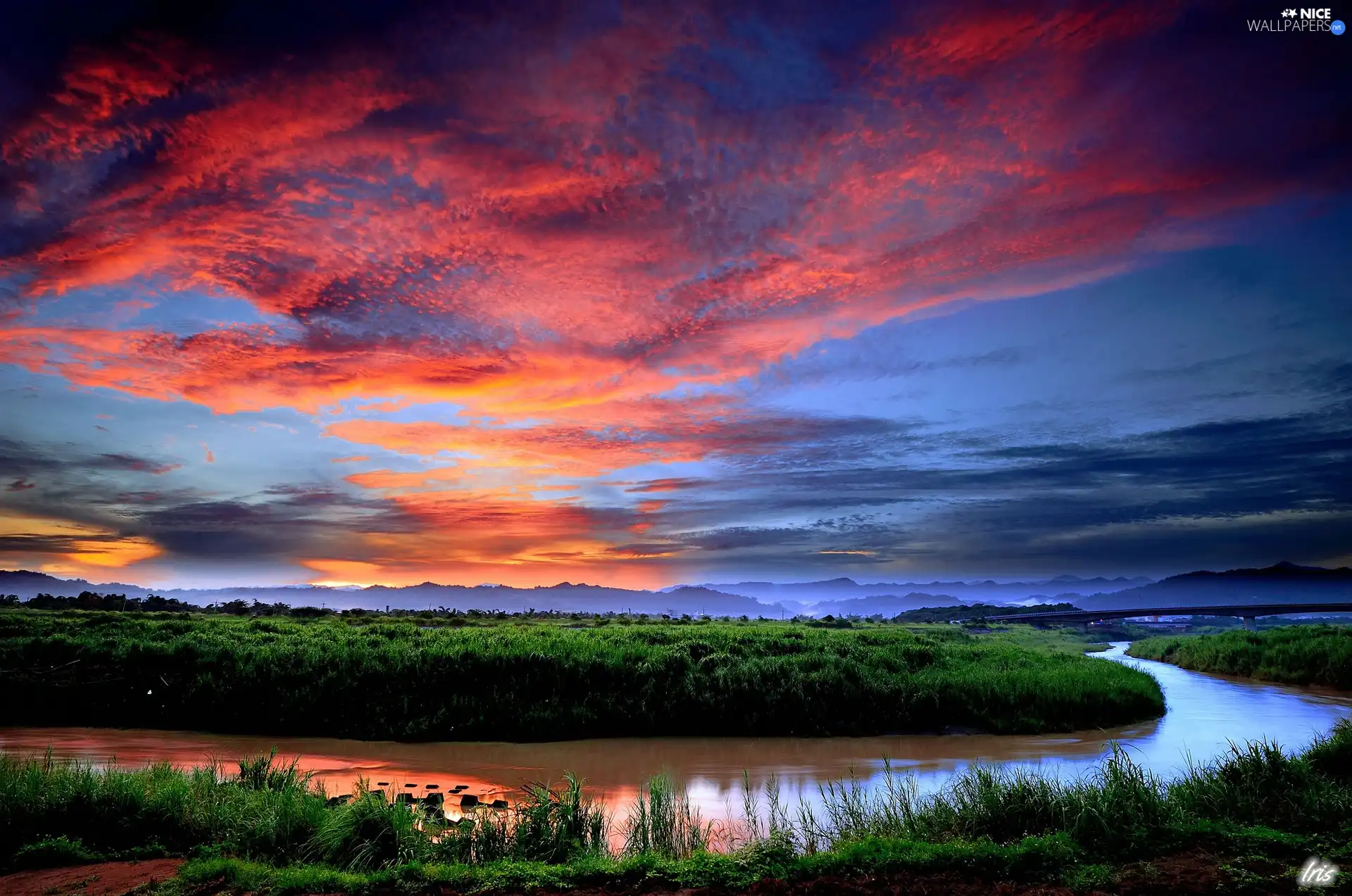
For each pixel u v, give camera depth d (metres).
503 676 21.34
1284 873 7.13
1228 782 9.95
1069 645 58.16
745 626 36.81
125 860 8.67
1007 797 9.55
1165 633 107.81
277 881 7.59
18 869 8.29
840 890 7.11
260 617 39.91
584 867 7.95
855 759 16.81
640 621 55.53
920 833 9.08
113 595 54.31
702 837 9.77
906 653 26.39
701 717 20.11
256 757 16.56
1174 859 7.69
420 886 7.56
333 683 20.86
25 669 22.11
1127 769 9.88
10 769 10.07
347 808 9.25
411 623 37.88
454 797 12.96
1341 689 29.86
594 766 16.09
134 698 20.91
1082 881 7.08
